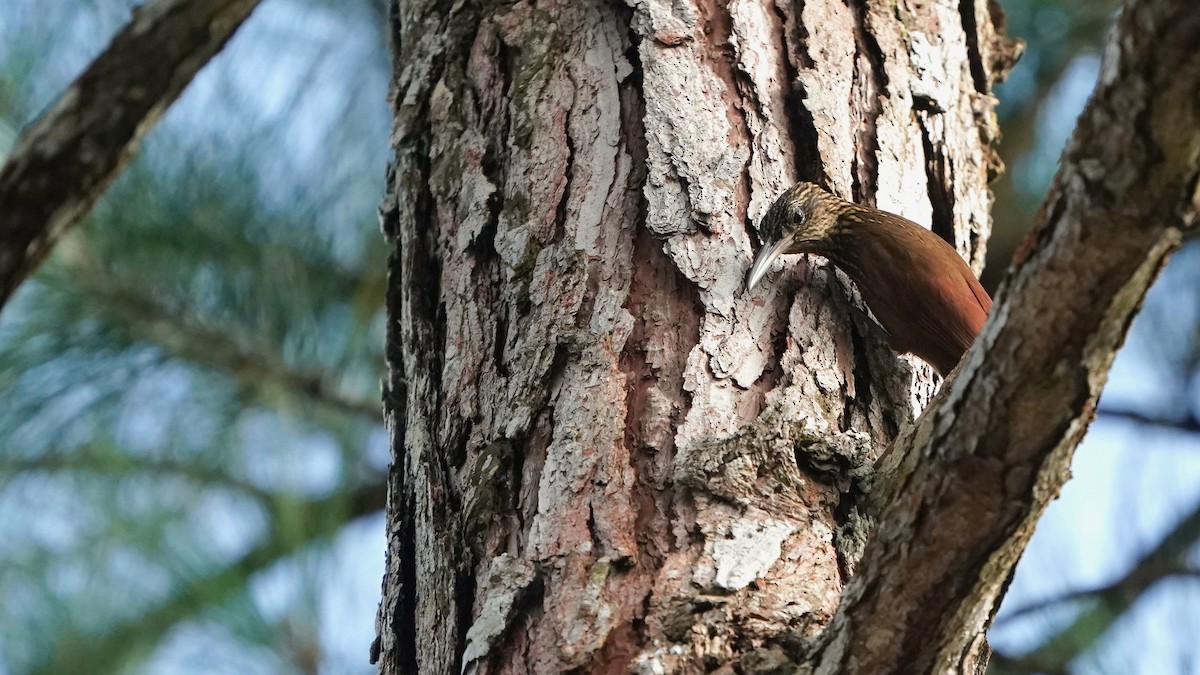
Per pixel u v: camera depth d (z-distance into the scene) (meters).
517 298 6.15
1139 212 3.90
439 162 6.77
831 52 6.93
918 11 7.35
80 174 5.54
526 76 6.75
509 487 5.75
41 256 5.54
